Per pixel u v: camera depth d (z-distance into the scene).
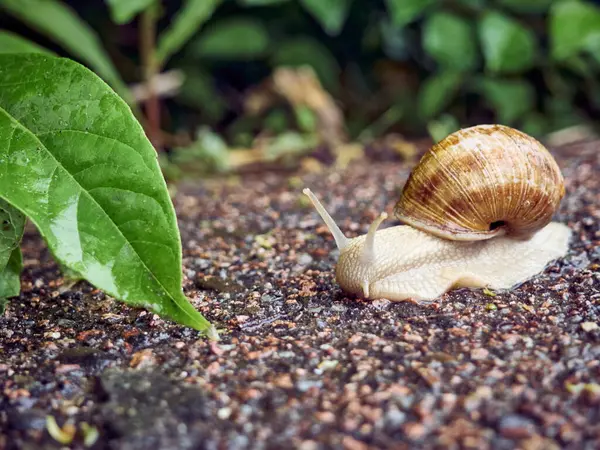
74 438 0.22
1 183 0.23
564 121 0.44
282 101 0.46
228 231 0.33
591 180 0.35
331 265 0.29
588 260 0.28
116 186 0.23
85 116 0.23
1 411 0.22
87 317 0.26
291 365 0.23
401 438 0.21
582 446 0.21
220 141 0.42
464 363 0.23
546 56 0.44
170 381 0.23
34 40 0.44
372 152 0.42
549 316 0.25
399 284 0.27
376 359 0.23
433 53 0.42
